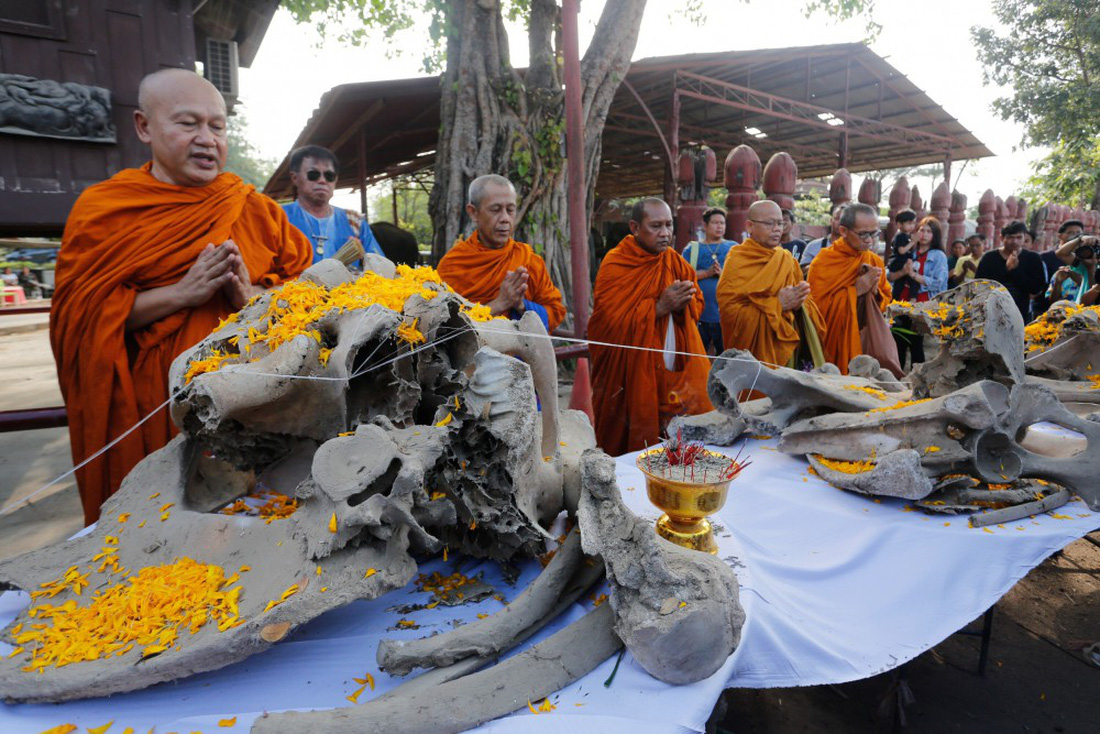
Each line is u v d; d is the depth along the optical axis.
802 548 2.06
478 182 3.29
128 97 3.93
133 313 2.09
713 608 1.17
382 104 9.58
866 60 13.28
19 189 3.69
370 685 1.19
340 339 1.47
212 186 2.28
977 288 2.37
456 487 1.44
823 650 1.57
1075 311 2.83
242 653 1.11
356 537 1.24
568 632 1.27
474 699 1.10
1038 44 18.59
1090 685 2.53
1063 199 17.44
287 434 1.58
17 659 1.12
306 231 3.14
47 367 8.64
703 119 15.47
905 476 2.02
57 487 4.20
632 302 3.59
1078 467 2.09
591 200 7.29
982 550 1.86
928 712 2.40
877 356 4.34
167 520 1.45
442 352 1.58
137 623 1.17
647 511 1.91
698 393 3.73
